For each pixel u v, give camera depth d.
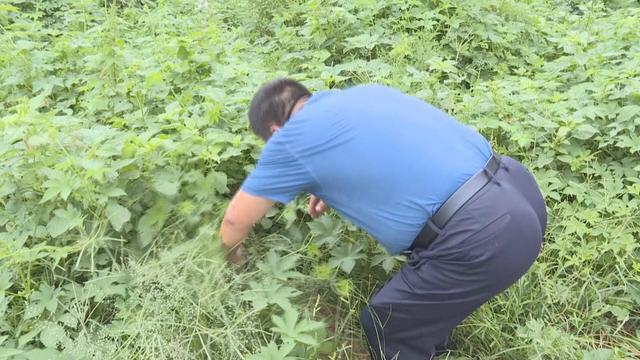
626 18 4.66
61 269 2.40
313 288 2.60
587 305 2.71
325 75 3.42
